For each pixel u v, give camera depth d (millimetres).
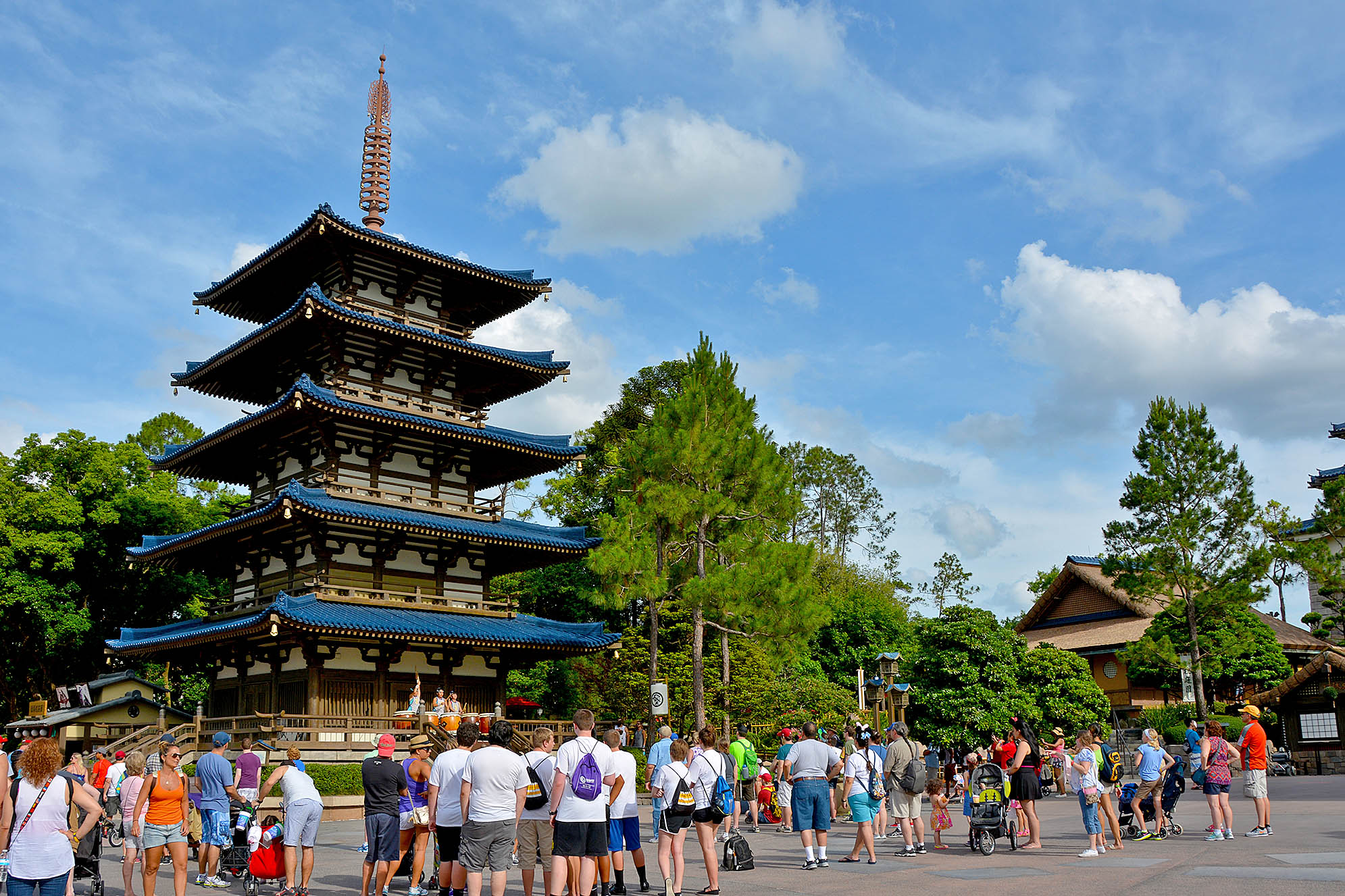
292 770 17656
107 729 44438
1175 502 56844
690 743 26375
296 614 39281
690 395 49906
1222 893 14961
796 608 45750
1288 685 50062
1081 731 21016
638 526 48875
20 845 11758
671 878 17047
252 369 50781
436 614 45469
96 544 60406
